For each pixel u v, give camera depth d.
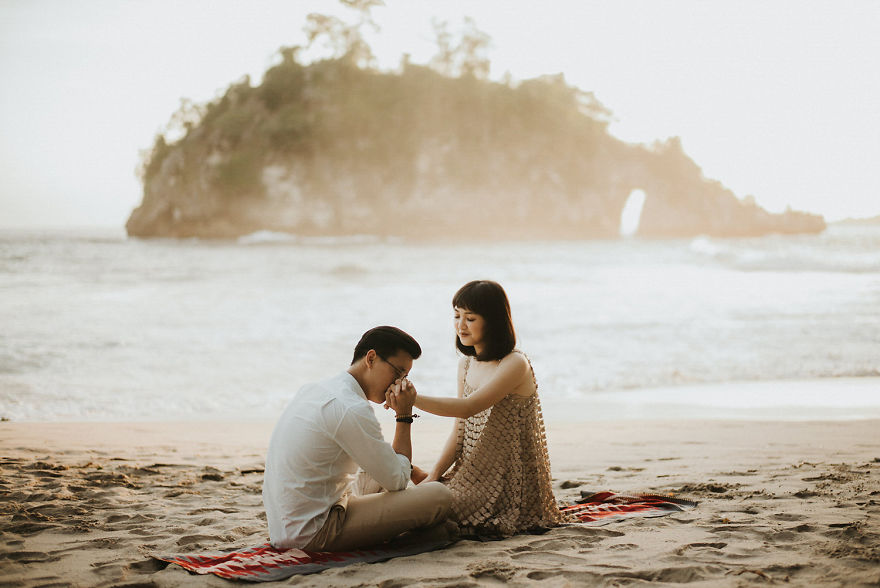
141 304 22.48
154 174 124.19
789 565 2.62
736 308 19.94
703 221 149.88
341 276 37.69
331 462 2.91
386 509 2.98
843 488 3.95
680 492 4.09
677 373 11.11
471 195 124.19
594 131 139.75
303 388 3.04
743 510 3.54
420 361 12.13
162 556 2.99
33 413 8.68
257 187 114.38
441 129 125.56
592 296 24.41
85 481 4.50
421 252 70.81
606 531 3.20
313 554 2.93
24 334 15.56
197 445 6.27
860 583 2.42
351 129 120.69
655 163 149.12
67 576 2.70
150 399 9.56
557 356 12.85
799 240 90.88
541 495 3.36
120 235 127.69
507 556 2.88
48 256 52.94
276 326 17.31
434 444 6.28
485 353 3.27
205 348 13.97
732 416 7.96
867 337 14.33
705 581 2.50
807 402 8.77
